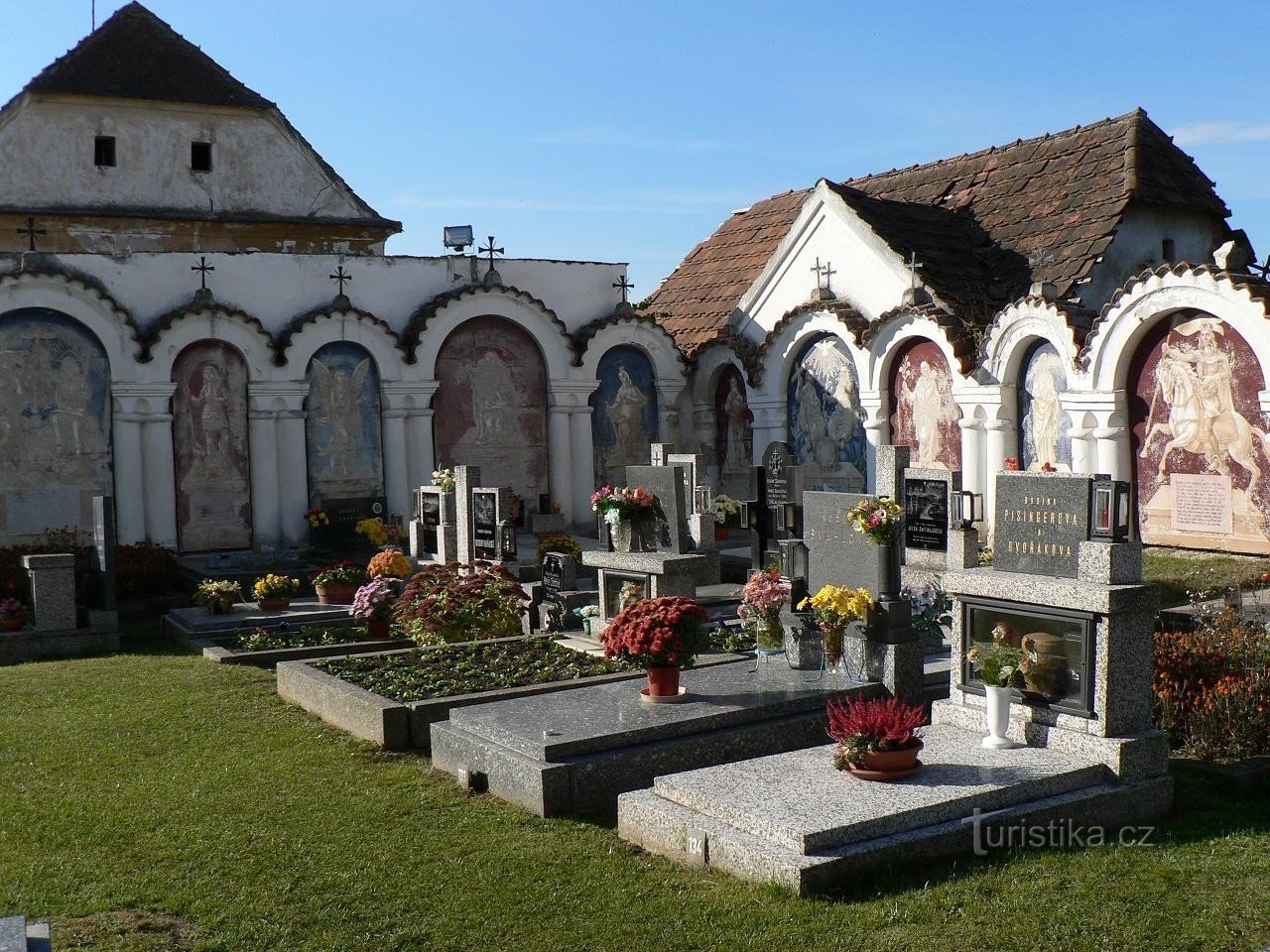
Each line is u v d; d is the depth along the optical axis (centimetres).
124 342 2222
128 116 2719
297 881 793
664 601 1083
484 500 1870
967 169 2689
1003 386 2058
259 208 2859
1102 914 711
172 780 1012
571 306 2705
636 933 706
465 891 774
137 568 1986
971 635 998
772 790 838
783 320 2461
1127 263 2258
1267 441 1722
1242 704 1020
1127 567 898
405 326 2528
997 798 832
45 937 572
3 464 2152
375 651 1567
